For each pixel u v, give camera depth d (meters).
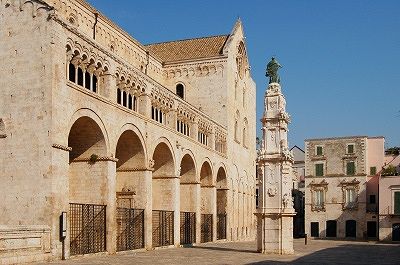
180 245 54.22
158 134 48.34
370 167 97.94
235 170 78.69
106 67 38.81
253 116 93.25
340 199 98.31
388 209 87.69
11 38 32.69
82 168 38.22
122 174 45.59
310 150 102.00
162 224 51.06
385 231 87.44
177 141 53.81
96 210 37.19
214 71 75.06
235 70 79.94
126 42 64.00
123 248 42.59
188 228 58.75
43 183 30.92
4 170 31.69
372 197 96.38
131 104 43.88
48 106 31.42
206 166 66.06
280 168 44.56
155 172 53.47
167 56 79.38
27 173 31.28
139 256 37.50
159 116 50.56
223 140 73.69
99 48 37.66
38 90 31.72
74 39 34.34
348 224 97.12
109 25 59.06
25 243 28.12
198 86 75.44
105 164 37.88
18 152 31.62
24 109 31.84
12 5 32.88
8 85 32.34
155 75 73.69
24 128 31.70
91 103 36.00
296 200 118.94
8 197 31.39
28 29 32.41
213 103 74.75
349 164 98.44
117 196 45.25
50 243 30.38
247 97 88.69
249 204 87.56
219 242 69.31
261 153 45.09
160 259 34.88
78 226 35.97
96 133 37.59
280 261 35.50
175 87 76.38
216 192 70.75
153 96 47.78
